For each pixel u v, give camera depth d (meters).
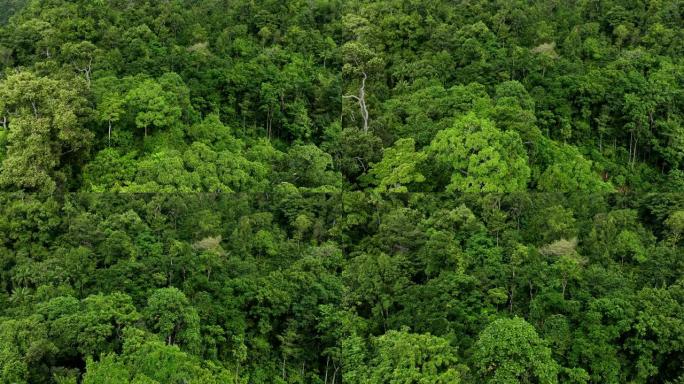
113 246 69.50
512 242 74.19
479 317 64.75
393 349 58.47
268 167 82.94
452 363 57.88
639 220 83.06
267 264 74.94
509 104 83.19
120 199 74.50
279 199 82.62
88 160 72.44
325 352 65.44
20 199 69.50
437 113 85.88
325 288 71.38
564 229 75.50
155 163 70.56
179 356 54.00
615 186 87.00
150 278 66.31
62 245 70.00
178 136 75.31
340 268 77.31
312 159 84.25
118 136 73.38
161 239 73.94
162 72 86.19
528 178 75.25
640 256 74.12
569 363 60.53
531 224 77.88
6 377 51.00
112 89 76.56
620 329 61.62
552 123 89.38
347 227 82.00
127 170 71.38
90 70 84.81
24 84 71.25
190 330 58.72
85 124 72.38
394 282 71.31
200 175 73.00
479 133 70.25
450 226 76.69
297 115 89.38
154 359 52.84
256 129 89.00
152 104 73.56
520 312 65.88
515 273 69.06
